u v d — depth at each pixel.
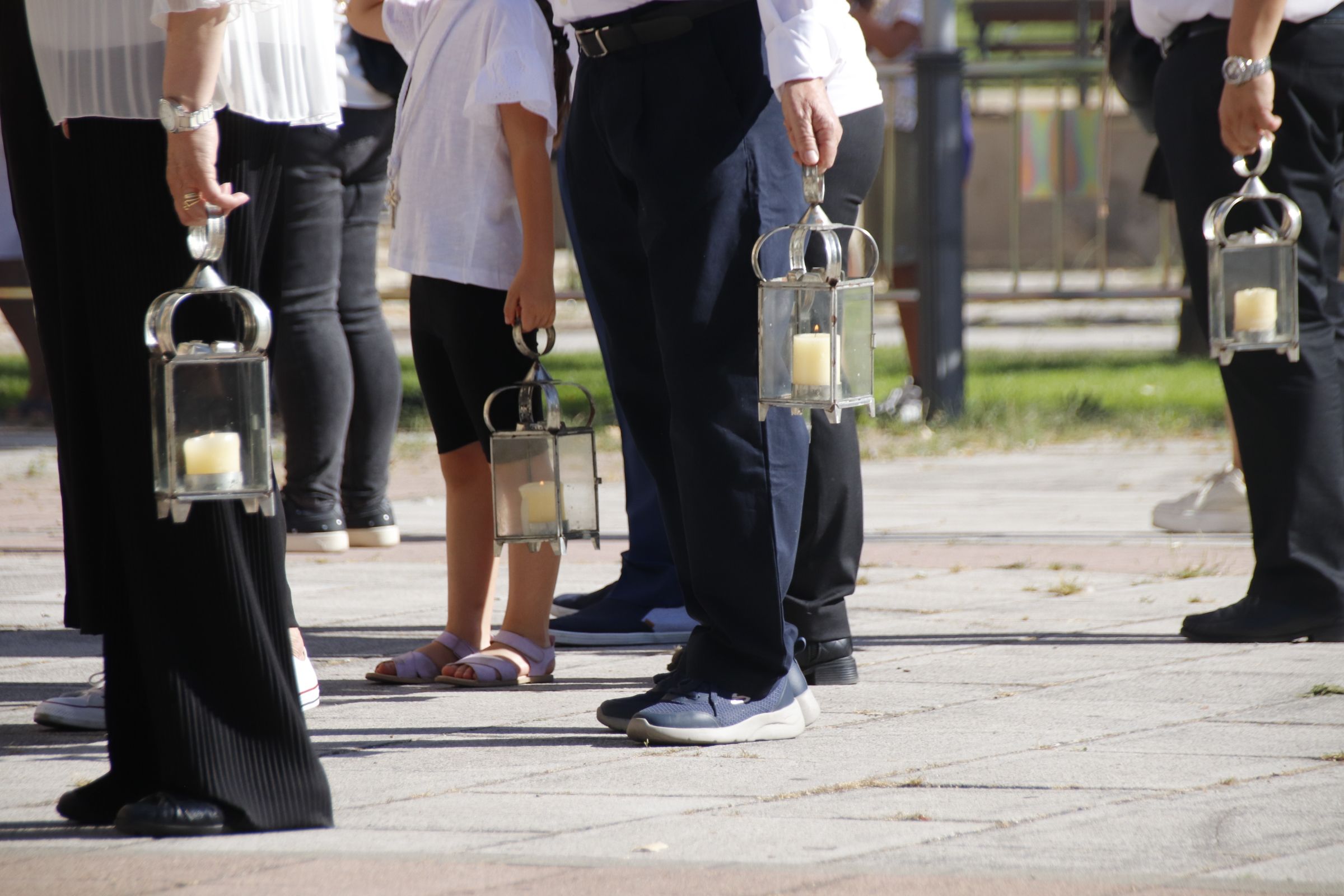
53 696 12.38
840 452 12.20
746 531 10.52
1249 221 13.91
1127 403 34.91
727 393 10.39
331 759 10.38
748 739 10.72
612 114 10.51
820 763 10.12
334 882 7.78
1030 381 38.75
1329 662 13.12
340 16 18.61
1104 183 36.28
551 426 12.70
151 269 8.58
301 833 8.64
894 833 8.55
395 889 7.66
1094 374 40.09
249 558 8.72
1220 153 13.83
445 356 13.20
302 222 18.97
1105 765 9.96
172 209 8.59
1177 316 51.81
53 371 10.31
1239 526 20.52
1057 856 8.12
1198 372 40.16
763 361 10.21
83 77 8.52
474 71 12.70
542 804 9.21
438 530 22.20
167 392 8.15
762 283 10.16
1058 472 27.19
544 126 12.55
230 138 8.91
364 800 9.33
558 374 39.91
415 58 12.99
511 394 13.02
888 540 20.33
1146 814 8.87
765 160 10.30
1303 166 13.84
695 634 11.16
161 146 8.59
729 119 10.26
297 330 19.31
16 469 28.44
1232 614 14.10
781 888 7.62
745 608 10.69
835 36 10.05
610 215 10.98
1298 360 13.54
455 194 12.78
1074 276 63.44
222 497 8.20
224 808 8.62
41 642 14.48
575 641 14.77
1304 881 7.70
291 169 18.78
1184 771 9.81
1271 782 9.52
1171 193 15.41
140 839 8.54
